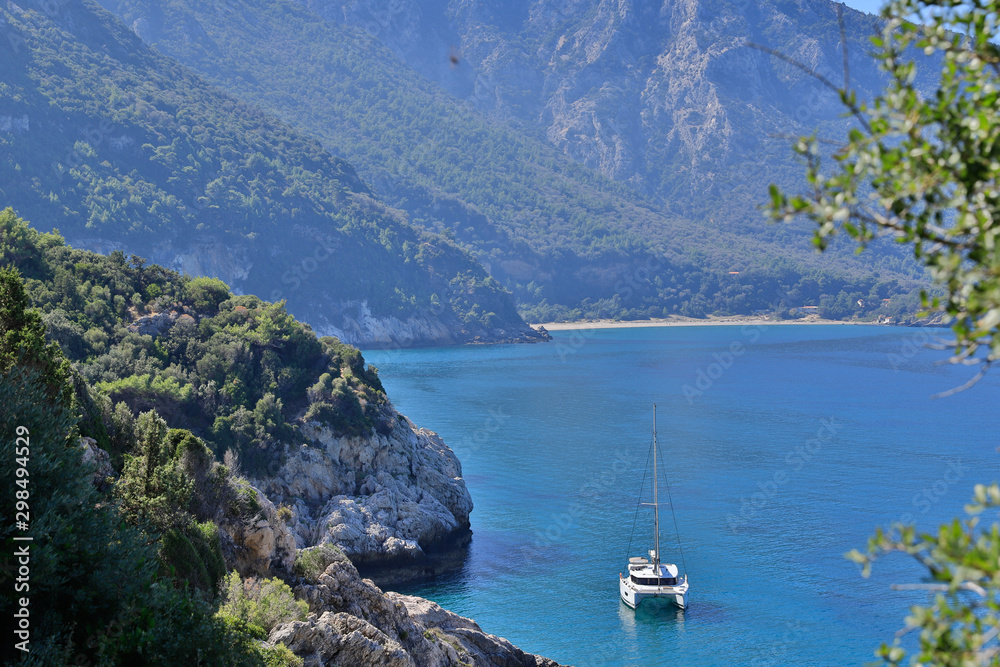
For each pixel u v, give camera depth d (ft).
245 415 297.53
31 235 337.72
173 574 101.19
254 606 114.21
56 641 69.87
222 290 378.53
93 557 75.36
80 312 308.81
